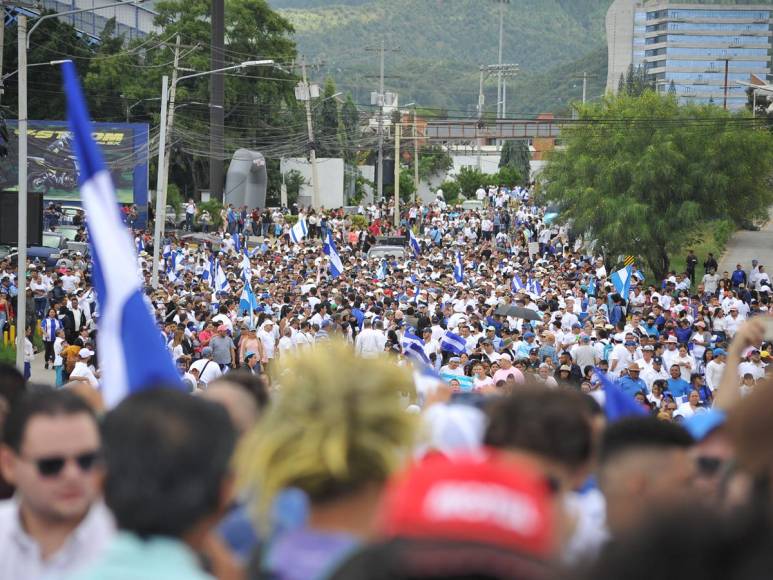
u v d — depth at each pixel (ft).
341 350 11.80
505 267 168.76
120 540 10.56
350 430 10.94
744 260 224.74
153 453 10.57
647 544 7.37
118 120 301.63
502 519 7.36
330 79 399.24
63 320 113.19
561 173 202.08
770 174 201.67
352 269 164.45
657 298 137.80
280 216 246.27
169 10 334.44
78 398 15.56
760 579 7.27
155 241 138.82
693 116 197.57
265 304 124.57
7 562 15.72
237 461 11.21
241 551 14.28
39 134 241.96
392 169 429.38
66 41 291.79
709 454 14.24
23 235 88.33
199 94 315.78
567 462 12.91
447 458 7.78
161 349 19.03
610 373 84.23
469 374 74.43
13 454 15.25
